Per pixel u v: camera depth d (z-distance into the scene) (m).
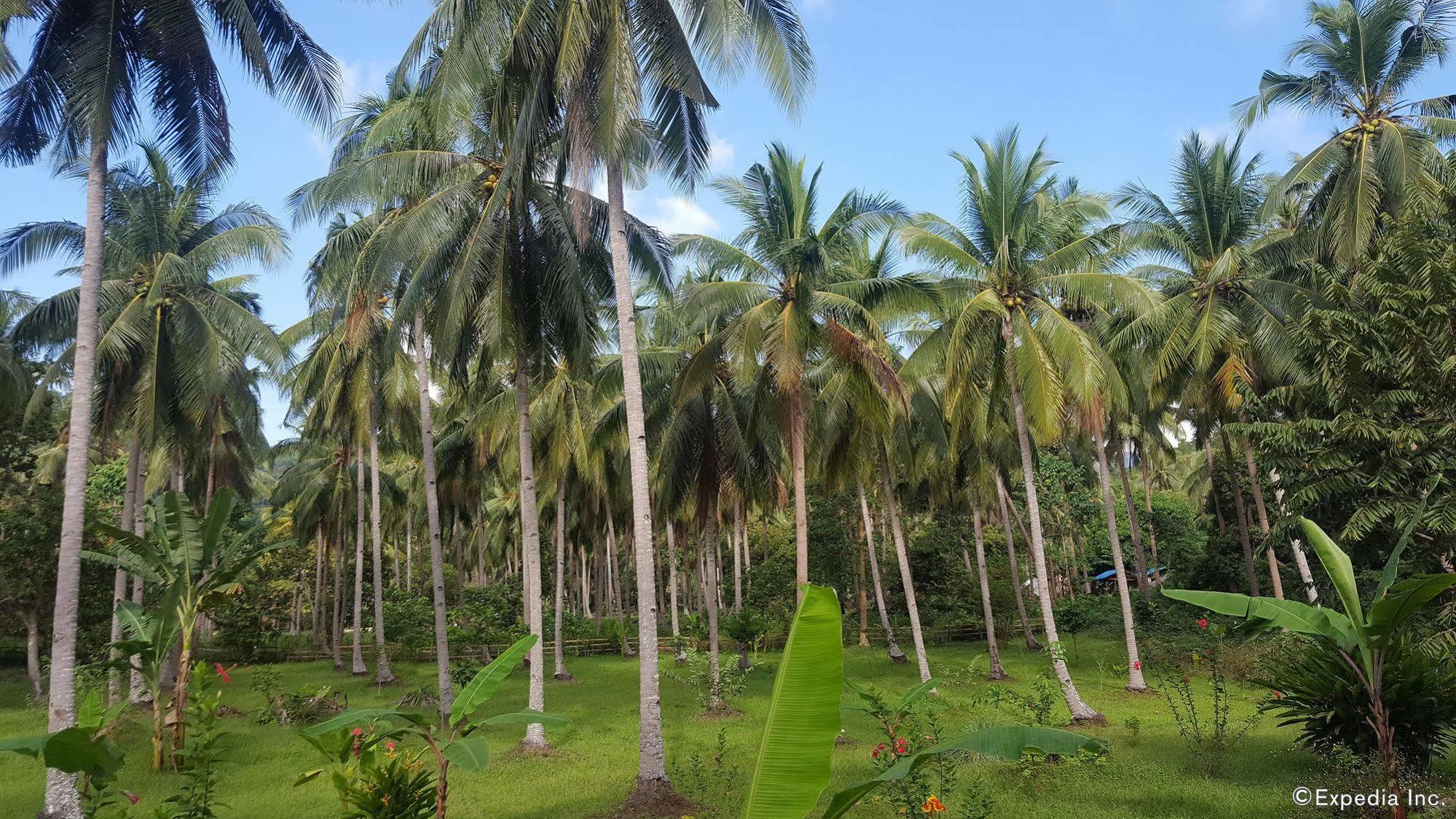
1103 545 33.75
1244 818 8.41
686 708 19.03
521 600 33.38
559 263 14.00
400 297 16.89
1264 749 11.66
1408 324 11.28
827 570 30.67
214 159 12.15
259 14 11.66
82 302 10.46
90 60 10.42
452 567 48.94
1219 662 18.78
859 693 10.55
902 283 16.69
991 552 33.97
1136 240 20.31
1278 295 18.36
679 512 22.27
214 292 18.97
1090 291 15.19
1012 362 16.02
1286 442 12.45
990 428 18.12
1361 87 18.19
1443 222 13.21
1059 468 28.56
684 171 12.57
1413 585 6.93
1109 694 18.19
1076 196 16.80
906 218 16.64
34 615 22.12
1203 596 8.63
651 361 20.12
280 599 38.72
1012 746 4.39
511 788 11.59
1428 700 8.50
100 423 19.67
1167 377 20.14
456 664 27.39
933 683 9.65
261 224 20.17
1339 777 8.78
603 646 33.75
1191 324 18.73
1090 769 10.80
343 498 32.09
